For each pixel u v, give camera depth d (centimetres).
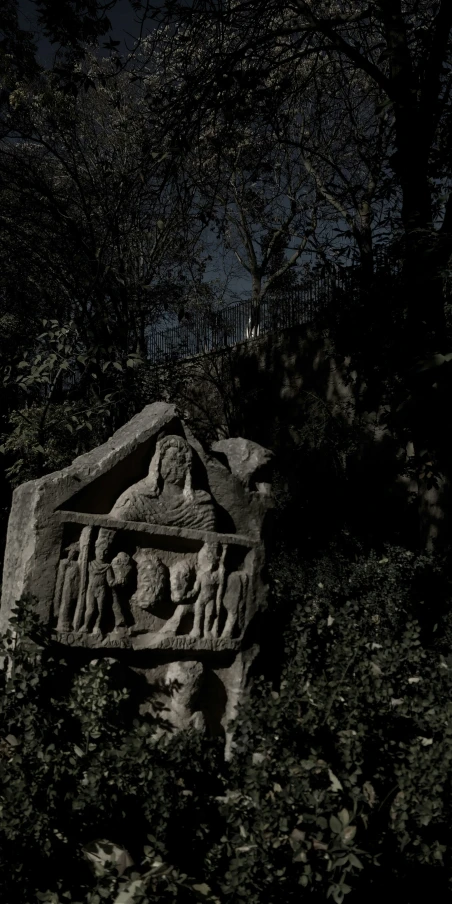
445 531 1034
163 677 450
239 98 877
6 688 356
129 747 343
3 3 1065
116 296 1130
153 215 1135
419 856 337
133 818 353
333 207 1481
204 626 460
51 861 326
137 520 445
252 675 473
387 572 761
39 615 407
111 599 436
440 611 660
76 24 897
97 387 990
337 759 369
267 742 361
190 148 895
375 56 1293
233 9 881
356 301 825
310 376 1460
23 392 1036
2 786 325
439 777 335
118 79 1376
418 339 738
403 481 1237
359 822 337
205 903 328
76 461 448
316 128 1234
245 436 1611
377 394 819
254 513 486
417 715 383
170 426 467
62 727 359
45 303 1216
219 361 1695
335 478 1321
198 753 365
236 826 333
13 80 1106
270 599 484
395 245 769
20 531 446
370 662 414
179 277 1392
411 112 851
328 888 317
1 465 1264
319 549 1011
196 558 464
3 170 1134
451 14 834
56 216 1120
